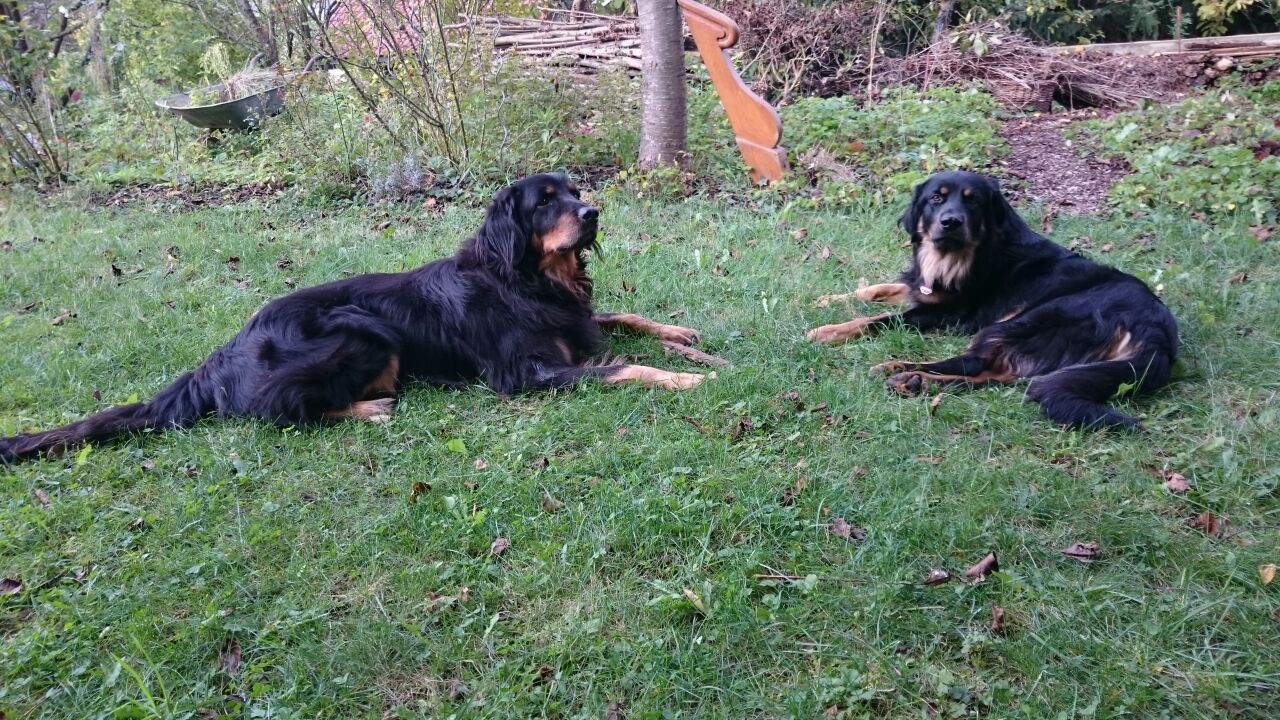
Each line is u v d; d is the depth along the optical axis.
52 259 3.22
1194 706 1.27
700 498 1.71
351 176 4.02
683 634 1.44
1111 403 1.94
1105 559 1.53
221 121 4.77
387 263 3.00
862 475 1.75
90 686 1.40
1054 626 1.40
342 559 1.62
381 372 2.14
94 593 1.56
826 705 1.32
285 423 2.02
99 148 4.76
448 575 1.57
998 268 2.36
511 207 2.21
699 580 1.52
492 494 1.75
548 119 3.97
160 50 5.98
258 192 4.09
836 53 5.07
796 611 1.45
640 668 1.38
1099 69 5.00
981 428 1.89
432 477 1.82
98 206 4.04
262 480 1.87
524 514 1.70
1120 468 1.74
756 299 2.61
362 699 1.37
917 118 4.04
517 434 1.96
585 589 1.53
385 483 1.83
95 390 2.26
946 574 1.49
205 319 2.64
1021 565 1.52
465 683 1.38
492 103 3.98
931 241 2.33
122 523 1.74
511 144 3.88
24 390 2.26
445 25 4.13
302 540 1.68
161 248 3.30
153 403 2.06
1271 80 4.62
